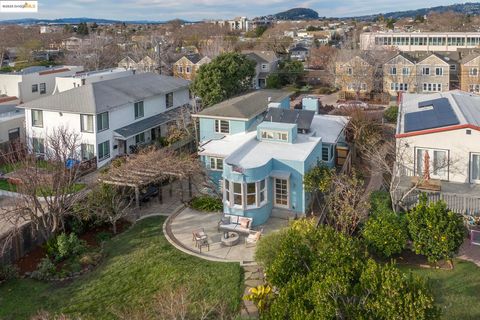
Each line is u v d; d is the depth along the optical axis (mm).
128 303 20172
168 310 18203
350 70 74125
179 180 32406
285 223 27406
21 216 24734
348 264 16375
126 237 26562
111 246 25703
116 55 93750
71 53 95625
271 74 86688
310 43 138250
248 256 23641
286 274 17656
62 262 23953
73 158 31953
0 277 22391
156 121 44781
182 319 17234
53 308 20203
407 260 22359
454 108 32406
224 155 31078
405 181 28344
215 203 29609
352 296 14828
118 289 21375
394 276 14680
